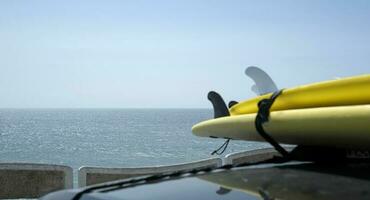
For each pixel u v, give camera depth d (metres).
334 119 2.58
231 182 2.12
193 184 2.13
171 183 2.18
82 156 47.22
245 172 2.34
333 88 2.82
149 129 121.81
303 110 2.82
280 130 2.91
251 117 3.12
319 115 2.67
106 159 44.09
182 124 167.62
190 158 43.97
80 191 2.04
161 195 1.96
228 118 3.44
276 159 2.68
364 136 2.55
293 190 1.93
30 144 65.00
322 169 2.33
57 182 9.13
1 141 71.44
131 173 9.19
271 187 1.99
